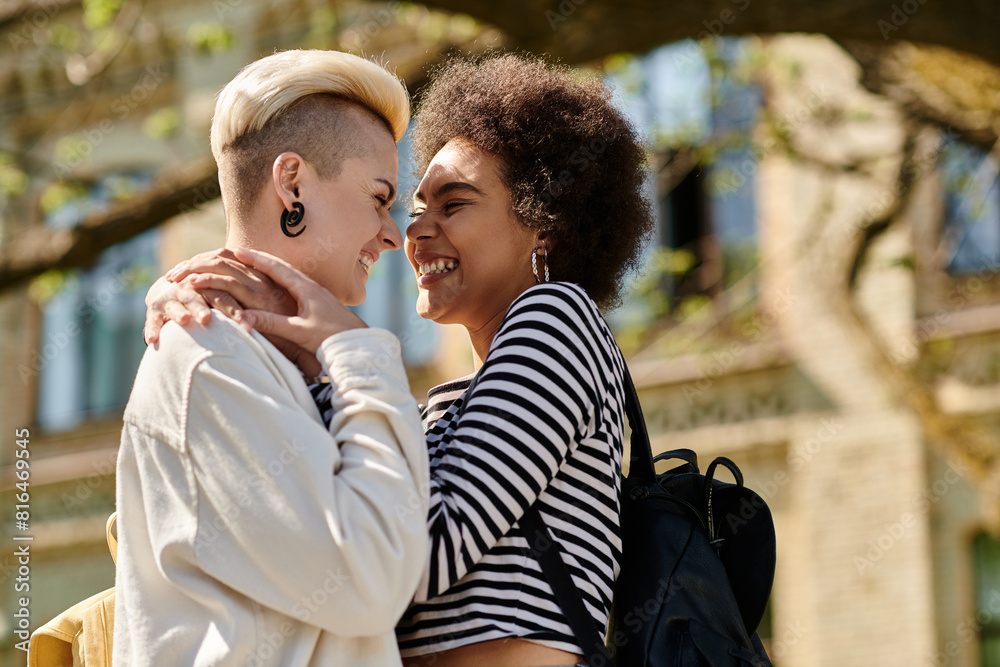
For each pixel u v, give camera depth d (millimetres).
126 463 1685
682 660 1791
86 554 11406
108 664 1910
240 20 11492
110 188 8375
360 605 1521
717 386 9930
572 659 1694
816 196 9609
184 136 11570
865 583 9273
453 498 1671
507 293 2115
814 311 9656
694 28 5125
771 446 9719
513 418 1721
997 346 9211
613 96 2328
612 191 2180
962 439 7527
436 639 1719
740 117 8258
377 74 1934
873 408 9445
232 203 1878
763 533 2051
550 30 5137
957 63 6445
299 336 1688
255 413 1582
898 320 9500
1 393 11828
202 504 1593
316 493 1535
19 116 11977
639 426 2002
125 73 11805
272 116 1855
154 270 11289
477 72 2232
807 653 9367
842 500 9445
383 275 10727
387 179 1907
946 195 9539
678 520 1938
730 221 10125
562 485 1777
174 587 1630
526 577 1716
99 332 11914
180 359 1637
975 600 9055
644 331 9914
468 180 2107
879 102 8648
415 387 10539
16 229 11156
